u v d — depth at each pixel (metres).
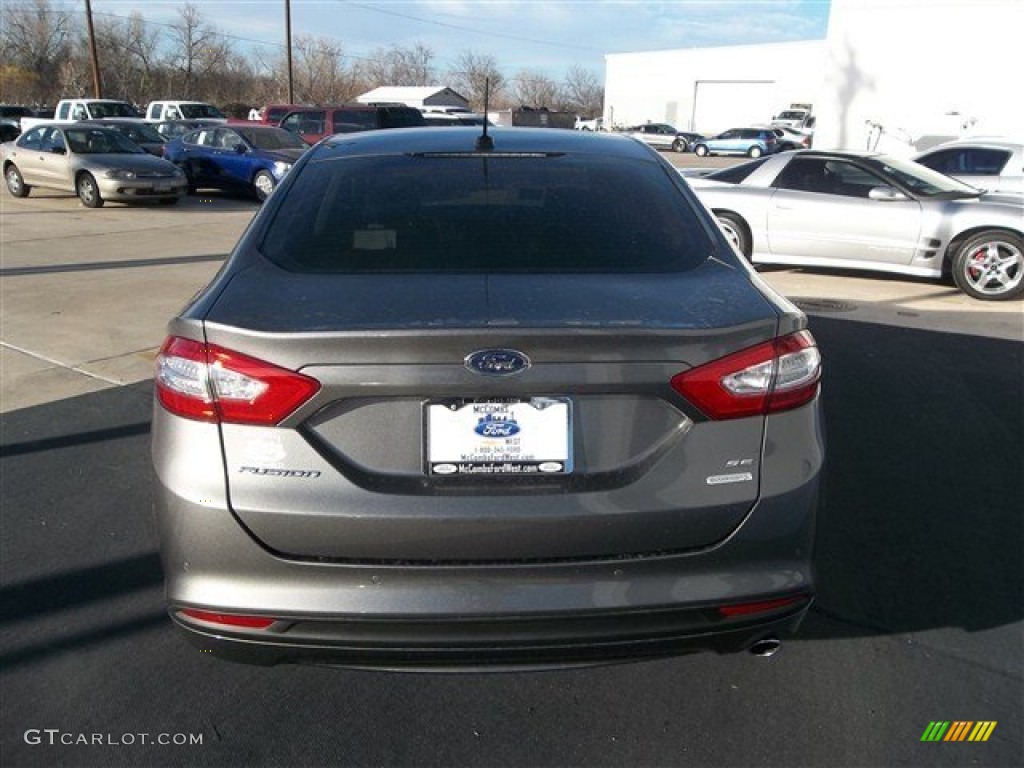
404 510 2.02
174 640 2.86
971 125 23.25
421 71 74.19
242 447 2.06
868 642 2.84
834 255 9.09
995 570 3.27
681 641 2.13
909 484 4.03
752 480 2.11
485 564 2.05
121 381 5.49
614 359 2.04
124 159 15.38
